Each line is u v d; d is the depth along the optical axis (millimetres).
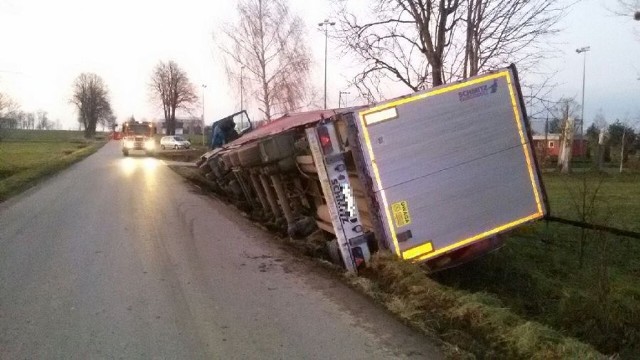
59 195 14516
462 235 6359
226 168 13086
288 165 8141
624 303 6164
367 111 6195
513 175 6512
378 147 6195
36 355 4488
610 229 8227
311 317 5359
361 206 6684
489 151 6438
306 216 9086
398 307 5484
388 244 6238
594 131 43812
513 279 7621
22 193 15188
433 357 4465
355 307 5652
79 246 8258
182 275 6801
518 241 9828
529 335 4570
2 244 8406
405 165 6238
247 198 13000
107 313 5445
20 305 5656
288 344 4723
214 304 5734
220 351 4574
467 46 9570
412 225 6254
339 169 6570
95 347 4648
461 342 4730
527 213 6562
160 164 30469
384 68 10391
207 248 8305
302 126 8133
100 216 10945
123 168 26109
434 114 6309
